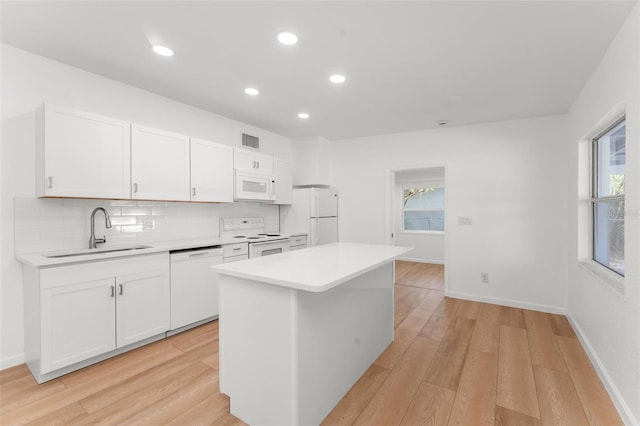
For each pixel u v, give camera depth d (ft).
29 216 7.59
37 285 6.57
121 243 9.41
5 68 7.20
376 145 15.51
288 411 5.01
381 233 15.47
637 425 5.13
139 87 9.51
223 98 10.37
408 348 8.49
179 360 7.64
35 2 5.59
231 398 5.83
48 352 6.57
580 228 9.35
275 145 15.21
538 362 7.68
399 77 8.57
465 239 13.20
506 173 12.41
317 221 14.82
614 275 7.00
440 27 6.23
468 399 6.20
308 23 6.15
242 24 6.21
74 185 7.52
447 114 11.76
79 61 7.89
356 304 6.87
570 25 6.07
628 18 5.66
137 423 5.45
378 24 6.15
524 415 5.72
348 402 6.14
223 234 12.61
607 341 6.70
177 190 9.87
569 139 10.98
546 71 8.09
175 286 9.04
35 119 7.63
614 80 6.43
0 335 7.16
